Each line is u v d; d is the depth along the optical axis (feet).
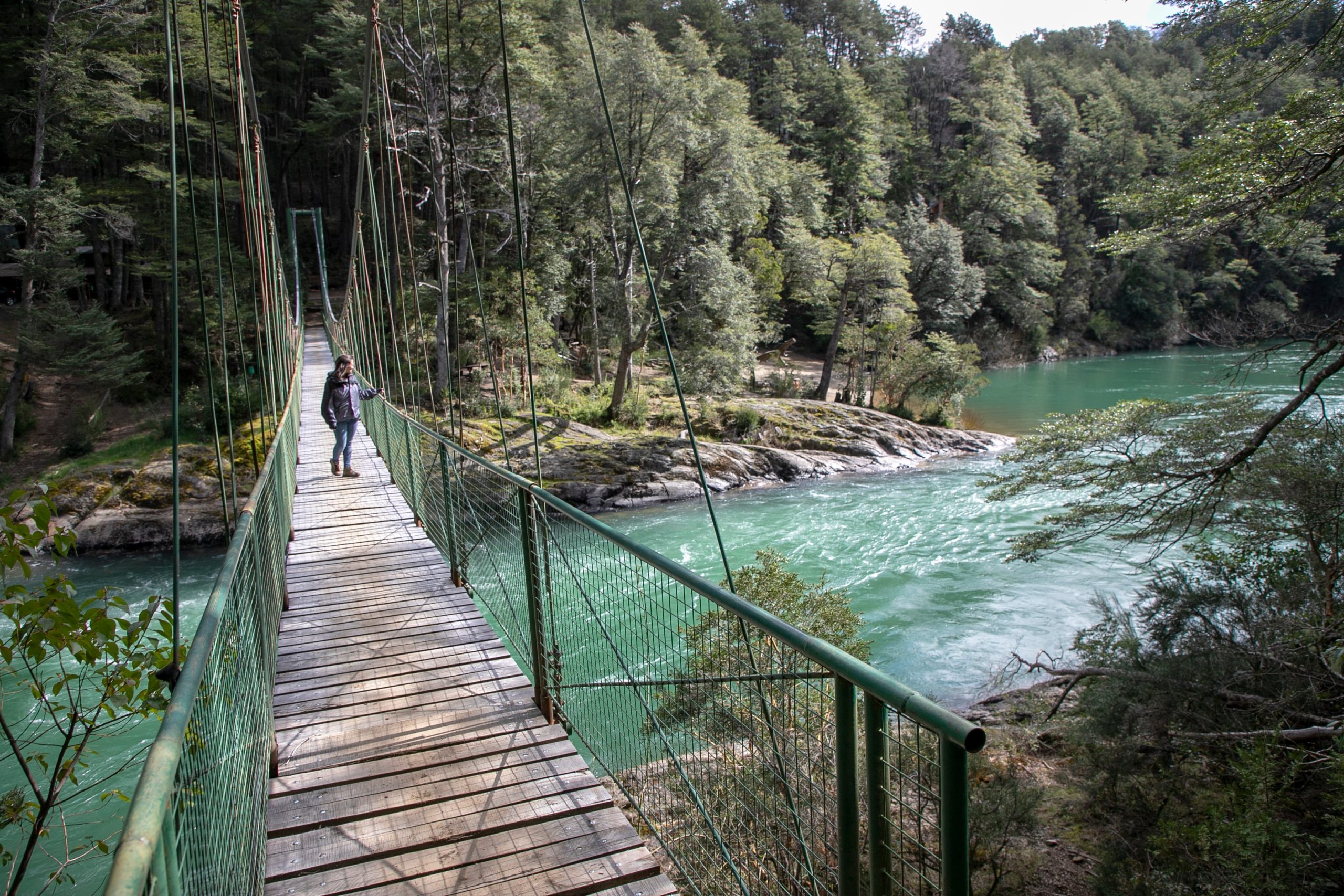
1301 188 23.34
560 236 97.45
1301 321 24.17
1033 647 35.35
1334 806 16.37
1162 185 25.90
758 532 55.42
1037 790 19.94
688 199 87.76
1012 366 158.40
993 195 167.22
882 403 107.24
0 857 8.23
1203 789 19.81
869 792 4.75
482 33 85.71
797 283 120.26
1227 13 24.23
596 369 94.99
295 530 24.89
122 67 74.18
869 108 163.12
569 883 8.20
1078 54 264.11
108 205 79.77
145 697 9.03
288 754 11.04
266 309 21.42
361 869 8.52
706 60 96.07
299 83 134.72
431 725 11.80
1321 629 20.57
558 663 11.71
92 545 55.31
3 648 8.37
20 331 68.85
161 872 3.71
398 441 30.94
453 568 19.03
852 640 24.00
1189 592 22.91
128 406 81.20
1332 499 21.70
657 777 8.51
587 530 9.66
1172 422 26.27
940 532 53.93
